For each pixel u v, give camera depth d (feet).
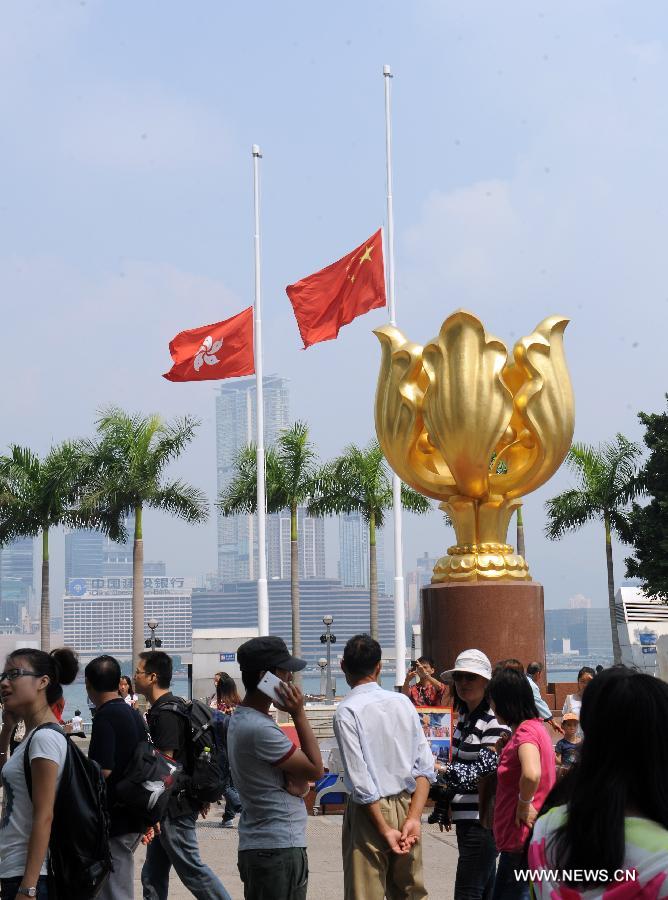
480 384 58.29
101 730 24.52
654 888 11.13
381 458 137.80
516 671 23.97
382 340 62.28
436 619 59.62
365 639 24.53
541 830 12.25
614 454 135.74
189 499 131.03
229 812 50.96
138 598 130.93
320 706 99.76
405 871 23.75
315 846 45.06
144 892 29.76
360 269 84.07
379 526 139.33
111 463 129.80
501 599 58.90
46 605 132.36
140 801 24.08
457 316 58.44
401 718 23.97
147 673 29.63
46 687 20.51
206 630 122.01
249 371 93.45
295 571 138.21
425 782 24.04
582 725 12.11
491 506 60.95
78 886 19.80
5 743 25.09
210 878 28.89
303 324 83.87
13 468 131.13
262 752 22.16
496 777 25.52
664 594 135.74
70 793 19.80
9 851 19.69
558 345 60.39
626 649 141.59
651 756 11.60
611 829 11.37
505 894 24.14
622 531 135.33
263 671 22.54
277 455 138.10
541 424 59.16
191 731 28.68
